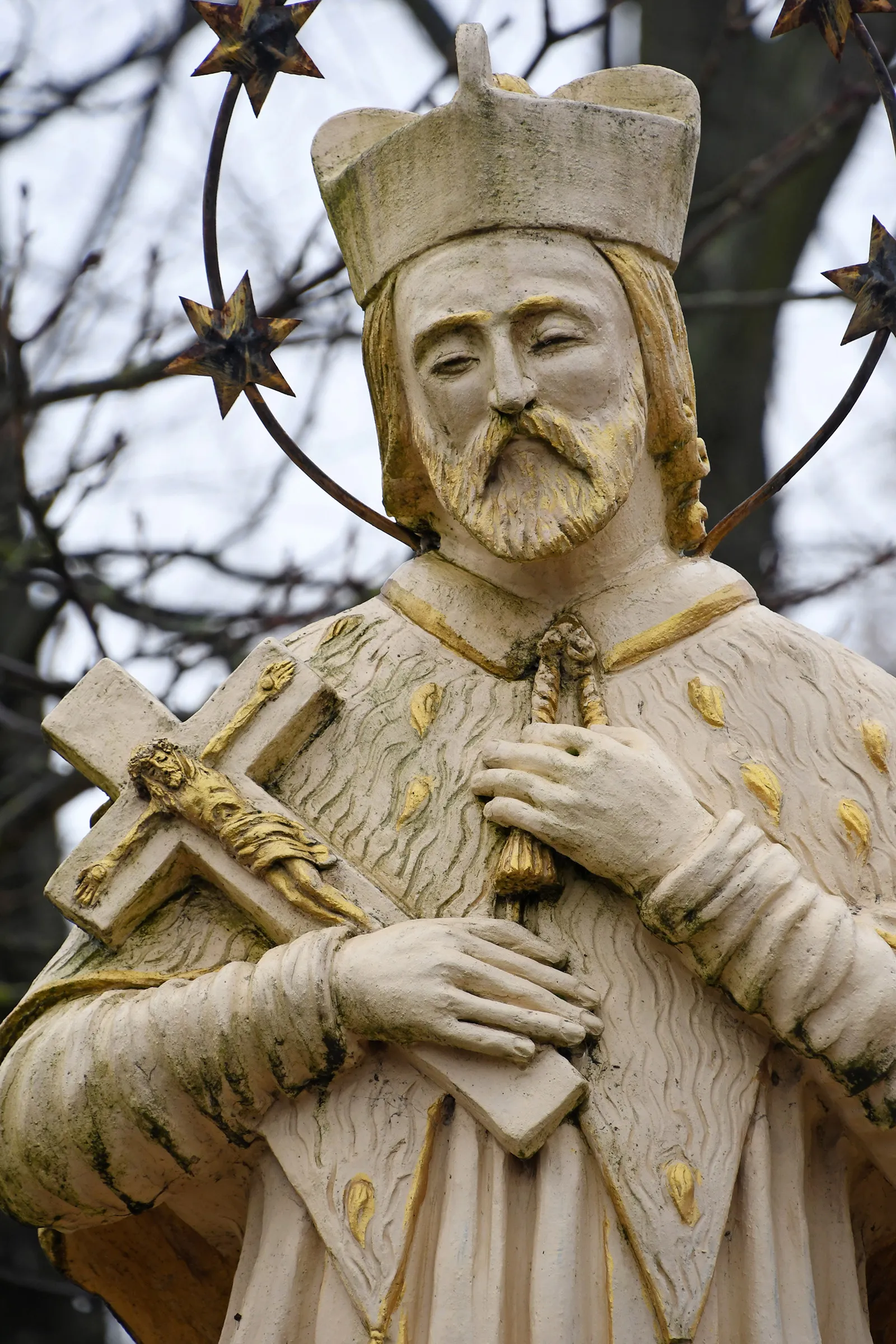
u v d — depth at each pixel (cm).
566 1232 673
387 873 724
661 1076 691
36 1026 723
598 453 742
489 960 690
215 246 816
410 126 763
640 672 758
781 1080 704
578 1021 690
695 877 683
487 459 741
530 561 742
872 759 737
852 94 1369
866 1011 677
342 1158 689
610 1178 676
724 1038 699
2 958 1477
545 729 721
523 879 707
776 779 731
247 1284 701
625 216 765
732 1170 681
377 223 774
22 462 1273
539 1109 678
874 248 799
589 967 707
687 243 1380
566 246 757
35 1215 717
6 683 1406
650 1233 669
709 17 1514
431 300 752
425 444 759
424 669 770
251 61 812
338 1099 698
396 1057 699
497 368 737
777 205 1510
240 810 725
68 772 1414
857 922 699
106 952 735
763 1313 669
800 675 753
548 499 740
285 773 749
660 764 709
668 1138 683
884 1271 754
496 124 754
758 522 1448
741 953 686
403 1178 685
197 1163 709
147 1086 694
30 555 1388
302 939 699
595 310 750
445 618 778
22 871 1515
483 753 730
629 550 777
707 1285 664
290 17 816
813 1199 707
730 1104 690
